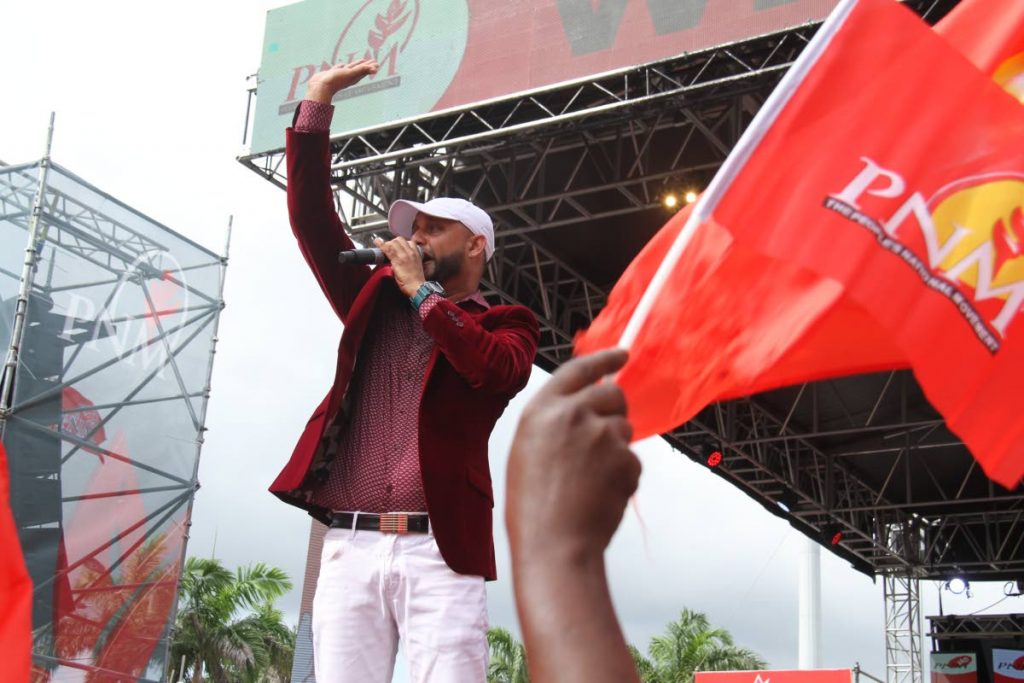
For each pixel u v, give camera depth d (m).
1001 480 1.14
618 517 0.64
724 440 16.48
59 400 7.48
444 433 2.71
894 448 17.41
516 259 13.81
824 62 1.20
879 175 1.15
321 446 2.82
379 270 2.92
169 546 7.86
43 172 7.73
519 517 0.64
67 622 7.14
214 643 24.70
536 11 10.59
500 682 25.36
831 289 1.10
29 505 7.17
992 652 20.47
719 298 1.11
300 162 2.93
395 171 11.58
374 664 2.71
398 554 2.71
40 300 7.62
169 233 8.52
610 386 0.66
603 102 10.70
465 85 10.75
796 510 18.14
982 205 1.18
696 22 9.85
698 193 11.45
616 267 13.69
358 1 11.42
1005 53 1.46
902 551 19.70
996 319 1.15
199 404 8.38
